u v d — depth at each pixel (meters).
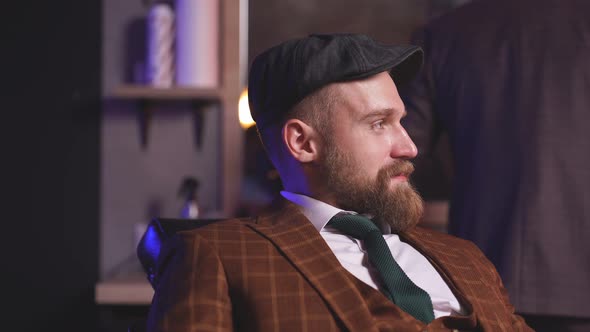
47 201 1.67
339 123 1.08
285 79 1.10
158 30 2.16
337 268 0.99
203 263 0.97
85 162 2.07
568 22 1.50
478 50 1.58
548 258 1.44
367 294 0.99
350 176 1.08
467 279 1.11
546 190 1.45
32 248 1.55
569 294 1.43
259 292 0.96
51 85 1.71
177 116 2.29
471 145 1.57
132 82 2.28
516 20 1.55
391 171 1.08
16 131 1.44
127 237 2.28
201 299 0.93
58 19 1.77
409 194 1.09
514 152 1.49
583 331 1.45
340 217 1.10
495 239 1.50
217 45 2.20
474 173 1.55
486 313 1.07
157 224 1.19
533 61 1.50
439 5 2.35
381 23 2.36
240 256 0.99
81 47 2.02
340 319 0.94
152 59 2.16
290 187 1.15
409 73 1.23
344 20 2.35
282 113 1.12
